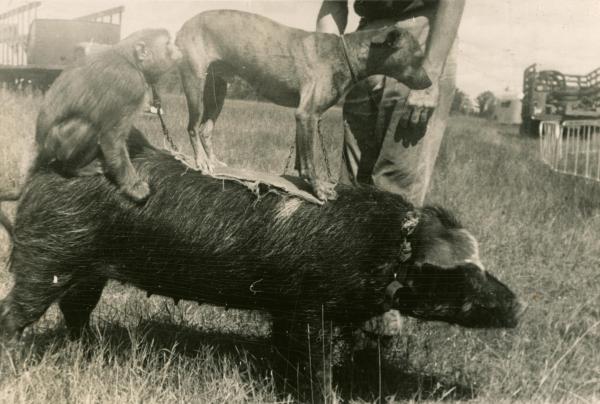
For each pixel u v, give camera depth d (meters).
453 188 9.83
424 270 4.07
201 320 5.25
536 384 4.76
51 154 3.88
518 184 11.02
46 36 5.42
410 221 4.03
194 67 3.97
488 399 4.55
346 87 4.01
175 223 3.98
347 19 4.92
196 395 4.12
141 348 4.61
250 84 4.07
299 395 4.17
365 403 4.41
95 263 4.12
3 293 5.25
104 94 3.74
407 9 4.84
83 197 3.95
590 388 4.82
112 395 3.97
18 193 4.14
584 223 8.88
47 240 4.01
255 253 4.00
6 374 3.97
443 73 4.93
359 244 4.00
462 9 4.47
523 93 16.12
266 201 4.03
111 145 3.80
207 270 4.06
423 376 4.79
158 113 4.27
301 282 4.04
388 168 4.90
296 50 3.89
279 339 4.32
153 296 5.54
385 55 3.94
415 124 4.76
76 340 4.52
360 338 4.77
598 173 10.95
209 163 4.12
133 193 3.90
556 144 12.51
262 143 7.02
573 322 5.77
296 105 4.09
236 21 3.93
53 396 3.88
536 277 6.88
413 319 5.29
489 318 4.15
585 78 14.24
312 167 3.99
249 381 4.39
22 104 6.45
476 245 4.16
